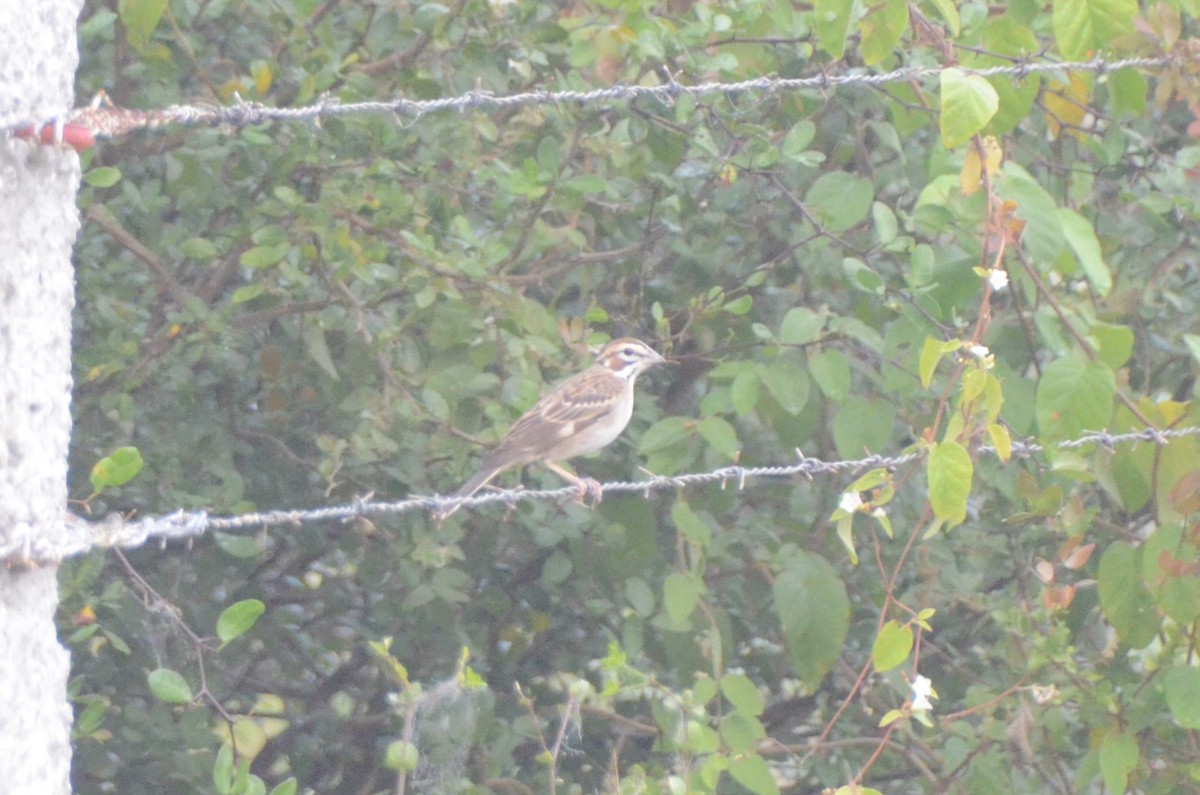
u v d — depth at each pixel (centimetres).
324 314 1181
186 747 1195
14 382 516
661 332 1177
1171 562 950
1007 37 1000
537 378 1133
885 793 1338
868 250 1098
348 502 1282
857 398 1023
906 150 1254
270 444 1300
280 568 1378
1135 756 983
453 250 1134
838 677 1378
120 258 1244
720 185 1240
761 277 1148
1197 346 973
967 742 1130
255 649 1387
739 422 1291
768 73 1175
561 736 929
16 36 509
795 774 1408
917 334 998
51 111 517
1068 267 970
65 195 532
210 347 1188
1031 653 1039
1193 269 1341
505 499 885
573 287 1411
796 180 1245
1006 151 1128
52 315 528
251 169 1209
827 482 1273
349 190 1133
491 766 1198
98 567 1015
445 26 1159
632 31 1059
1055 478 1105
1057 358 977
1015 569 1254
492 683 1345
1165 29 984
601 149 1173
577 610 1341
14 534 516
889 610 1234
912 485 1205
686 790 888
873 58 908
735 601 1283
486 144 1228
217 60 1293
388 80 1219
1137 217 1255
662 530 1308
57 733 541
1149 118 1288
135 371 1148
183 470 1212
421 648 1323
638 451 1052
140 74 1155
